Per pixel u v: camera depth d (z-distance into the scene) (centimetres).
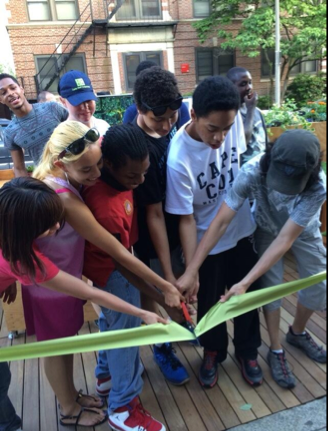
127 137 119
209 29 1235
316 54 1286
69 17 1155
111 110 736
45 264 117
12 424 161
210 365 193
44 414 182
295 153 124
